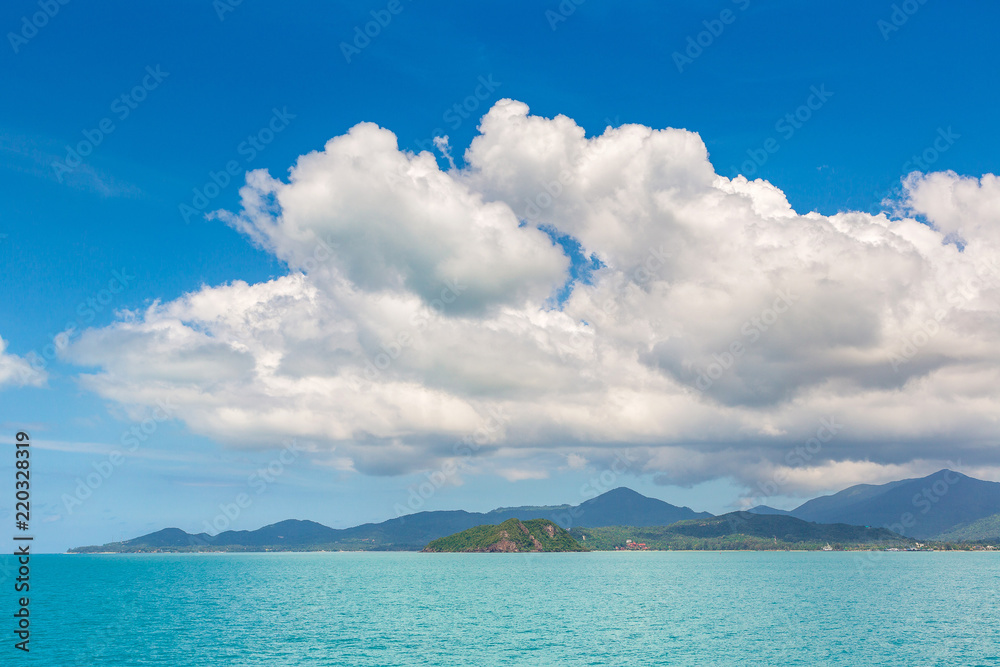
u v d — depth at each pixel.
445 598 148.75
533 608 125.75
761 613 115.69
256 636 89.38
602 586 183.12
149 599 148.12
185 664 70.38
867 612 116.56
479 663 70.38
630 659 72.50
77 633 92.75
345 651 77.50
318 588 182.50
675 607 126.19
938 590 164.62
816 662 70.81
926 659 72.38
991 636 88.06
